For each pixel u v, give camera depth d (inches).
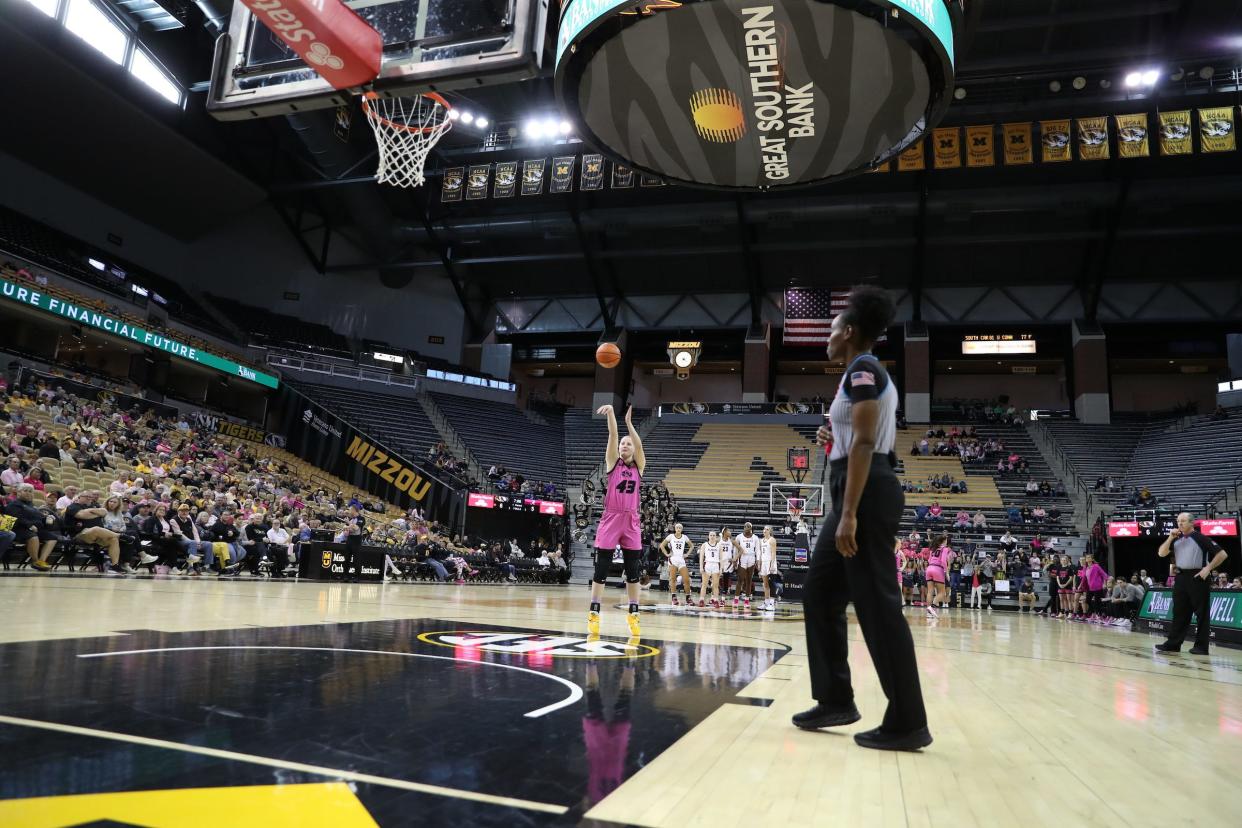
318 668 121.0
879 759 84.1
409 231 1259.2
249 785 59.1
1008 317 1278.3
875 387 97.4
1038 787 74.9
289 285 1267.2
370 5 319.6
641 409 1482.5
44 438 544.4
